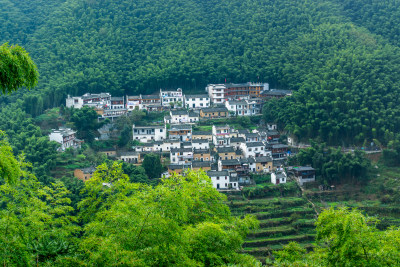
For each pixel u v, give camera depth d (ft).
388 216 365.40
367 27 647.15
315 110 470.80
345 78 505.25
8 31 654.53
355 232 123.95
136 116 508.53
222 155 428.97
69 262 114.83
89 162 411.95
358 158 412.16
